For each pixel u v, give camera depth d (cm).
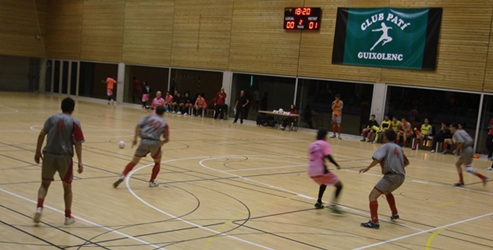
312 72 2548
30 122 1895
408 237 752
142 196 869
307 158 1562
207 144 1714
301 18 2558
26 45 3728
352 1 2423
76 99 3566
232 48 2844
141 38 3256
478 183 1365
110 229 663
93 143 1483
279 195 978
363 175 1330
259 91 2752
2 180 894
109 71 3447
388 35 2316
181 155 1405
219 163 1318
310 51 2555
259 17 2727
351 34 2422
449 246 719
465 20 2123
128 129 1936
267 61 2706
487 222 901
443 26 2178
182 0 3044
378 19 2344
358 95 2416
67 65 3706
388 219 859
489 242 762
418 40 2241
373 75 2364
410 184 1259
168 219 737
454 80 2150
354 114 2427
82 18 3581
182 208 809
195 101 2986
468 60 2119
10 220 663
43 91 3869
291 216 820
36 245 575
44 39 3819
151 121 931
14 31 3650
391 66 2311
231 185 1035
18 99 3034
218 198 904
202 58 2975
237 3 2811
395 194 1106
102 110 2772
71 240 604
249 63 2777
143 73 3275
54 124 655
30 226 646
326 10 2503
